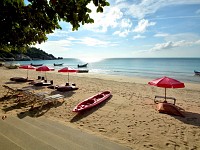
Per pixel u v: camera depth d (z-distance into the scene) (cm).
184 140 636
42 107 981
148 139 632
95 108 1005
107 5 254
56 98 1044
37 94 1060
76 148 461
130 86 1872
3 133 516
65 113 902
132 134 671
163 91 1650
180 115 900
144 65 8062
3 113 808
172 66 7194
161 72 4612
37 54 17000
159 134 680
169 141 622
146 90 1666
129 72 4606
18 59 12875
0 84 1748
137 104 1112
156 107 1040
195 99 1349
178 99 1331
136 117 869
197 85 2253
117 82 2158
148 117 873
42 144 461
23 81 1953
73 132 601
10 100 1088
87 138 557
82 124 761
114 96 1333
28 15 287
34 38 439
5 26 292
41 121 702
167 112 933
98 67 6900
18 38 371
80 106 962
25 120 674
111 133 673
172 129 734
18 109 911
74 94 1362
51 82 1755
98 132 675
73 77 2659
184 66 7138
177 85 919
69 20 280
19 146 438
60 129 618
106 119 832
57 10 264
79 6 270
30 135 514
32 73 3195
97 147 483
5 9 271
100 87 1742
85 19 284
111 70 5341
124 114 911
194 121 834
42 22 309
